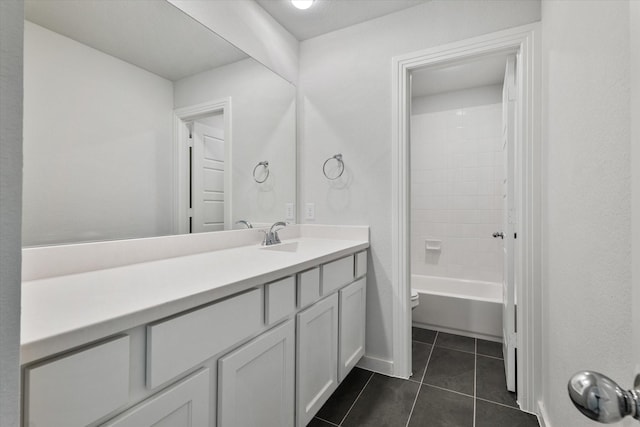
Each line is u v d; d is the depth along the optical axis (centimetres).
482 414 153
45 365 49
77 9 108
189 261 123
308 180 219
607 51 74
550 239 133
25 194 94
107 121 116
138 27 127
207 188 158
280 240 197
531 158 152
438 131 325
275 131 202
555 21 124
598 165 79
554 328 125
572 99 102
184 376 75
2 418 32
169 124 139
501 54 167
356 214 201
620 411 36
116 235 117
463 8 171
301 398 121
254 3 184
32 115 96
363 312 188
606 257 74
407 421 148
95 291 76
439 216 324
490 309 244
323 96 213
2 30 33
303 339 122
